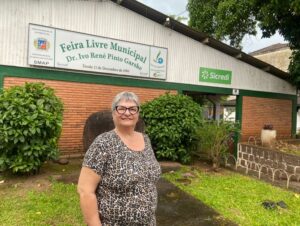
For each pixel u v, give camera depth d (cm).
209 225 460
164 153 860
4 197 523
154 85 1045
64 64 870
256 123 1318
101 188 216
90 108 925
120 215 212
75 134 905
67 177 651
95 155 214
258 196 628
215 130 853
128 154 219
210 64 1176
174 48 1086
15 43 802
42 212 464
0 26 781
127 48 981
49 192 557
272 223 489
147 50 1021
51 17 850
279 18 1194
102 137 222
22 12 808
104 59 940
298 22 1180
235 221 483
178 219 475
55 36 853
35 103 630
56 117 642
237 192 647
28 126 598
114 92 967
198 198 581
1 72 785
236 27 1628
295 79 1325
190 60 1125
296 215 534
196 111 891
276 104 1384
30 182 609
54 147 668
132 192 216
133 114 231
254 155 877
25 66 817
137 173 216
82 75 907
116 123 232
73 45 883
